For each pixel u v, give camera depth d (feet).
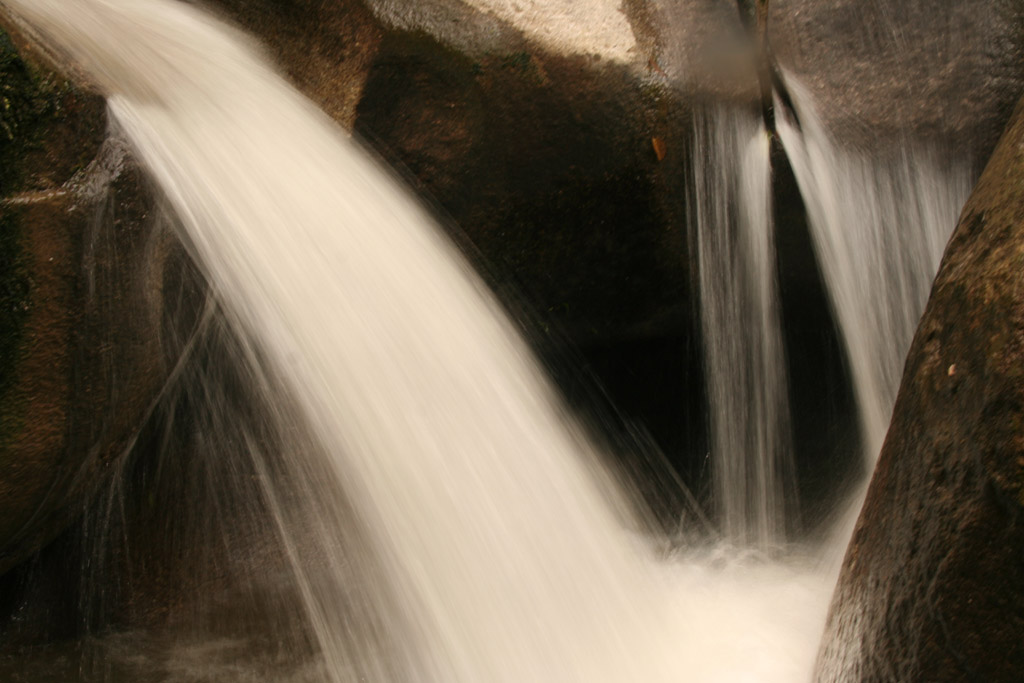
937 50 12.32
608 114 11.98
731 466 13.64
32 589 10.90
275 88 11.09
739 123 12.21
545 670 10.16
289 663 10.32
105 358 9.15
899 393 8.07
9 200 8.16
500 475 11.05
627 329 13.85
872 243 12.51
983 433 6.56
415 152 12.03
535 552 10.94
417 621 10.30
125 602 11.10
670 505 13.97
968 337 7.01
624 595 11.43
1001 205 7.32
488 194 12.49
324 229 10.48
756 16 11.93
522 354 12.80
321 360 10.13
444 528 10.42
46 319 8.55
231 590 11.12
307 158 10.77
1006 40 12.19
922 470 7.26
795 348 13.64
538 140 12.13
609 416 14.40
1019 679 6.33
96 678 10.15
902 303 12.59
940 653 6.86
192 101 9.95
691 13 12.46
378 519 10.41
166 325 9.95
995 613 6.42
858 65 12.44
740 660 10.49
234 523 11.43
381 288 10.78
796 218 12.59
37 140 8.31
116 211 8.77
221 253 9.63
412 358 10.78
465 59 11.60
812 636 10.87
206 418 11.35
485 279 13.01
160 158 9.15
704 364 13.61
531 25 11.83
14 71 8.15
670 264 13.12
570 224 12.84
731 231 12.68
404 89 11.71
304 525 11.07
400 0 11.37
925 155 12.27
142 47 9.87
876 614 7.61
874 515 8.01
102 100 8.70
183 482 11.59
